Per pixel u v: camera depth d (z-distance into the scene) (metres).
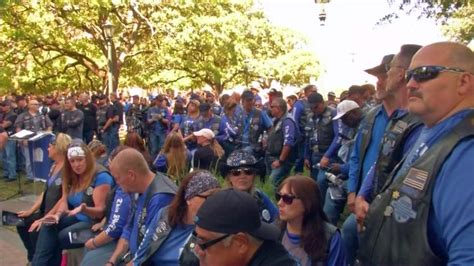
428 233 1.97
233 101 8.92
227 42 23.55
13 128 12.59
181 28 22.72
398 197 2.08
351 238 3.96
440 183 1.94
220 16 23.94
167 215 3.66
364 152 3.91
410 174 2.07
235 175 3.78
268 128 8.46
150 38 25.16
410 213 2.02
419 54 2.17
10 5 20.02
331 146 5.75
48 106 17.22
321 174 5.79
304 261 3.16
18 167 11.76
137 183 4.03
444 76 2.08
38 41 22.80
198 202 3.46
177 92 28.23
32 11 21.92
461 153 1.92
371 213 2.22
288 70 25.95
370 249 2.18
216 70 24.56
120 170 3.98
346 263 3.26
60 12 22.48
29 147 11.55
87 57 25.05
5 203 9.94
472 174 1.87
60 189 5.60
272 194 5.33
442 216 1.91
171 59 24.12
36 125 11.97
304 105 8.52
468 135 1.94
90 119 15.27
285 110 7.69
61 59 26.36
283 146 7.46
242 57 24.97
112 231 4.47
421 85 2.13
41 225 5.24
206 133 6.66
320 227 3.20
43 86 26.64
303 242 3.17
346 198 5.24
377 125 3.85
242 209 1.97
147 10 23.48
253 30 25.44
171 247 3.58
